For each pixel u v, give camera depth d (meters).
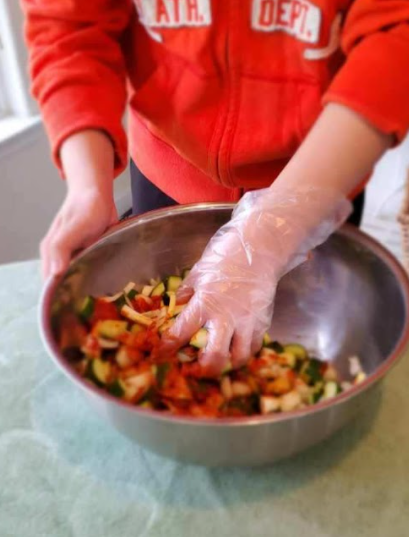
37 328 0.72
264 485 0.53
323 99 0.59
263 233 0.60
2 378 0.65
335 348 0.67
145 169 0.88
